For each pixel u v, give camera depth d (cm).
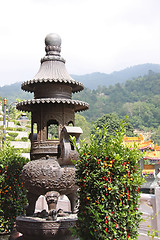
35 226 470
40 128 533
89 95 15938
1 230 637
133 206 396
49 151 519
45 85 548
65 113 542
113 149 393
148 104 13725
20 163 675
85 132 4875
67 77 554
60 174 486
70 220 479
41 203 774
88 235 378
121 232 367
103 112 14275
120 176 383
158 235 463
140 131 11725
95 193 377
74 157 492
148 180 2233
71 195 538
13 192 653
